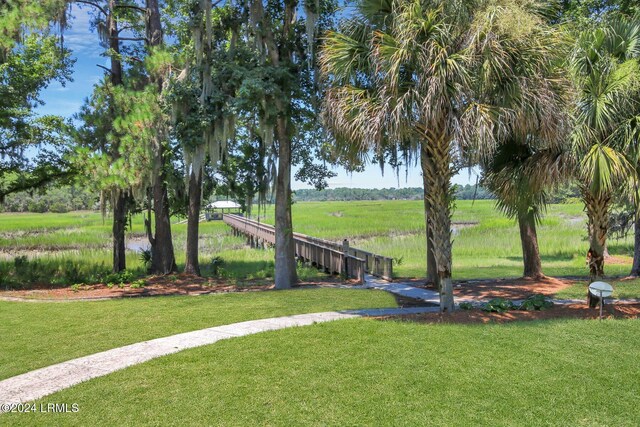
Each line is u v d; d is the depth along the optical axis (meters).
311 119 13.02
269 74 11.76
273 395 4.92
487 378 5.28
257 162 15.38
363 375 5.40
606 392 4.90
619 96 7.77
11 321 8.55
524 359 5.85
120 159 12.73
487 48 7.27
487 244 26.12
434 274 12.55
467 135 7.16
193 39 12.37
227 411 4.58
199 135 12.23
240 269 18.45
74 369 5.84
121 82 15.98
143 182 13.41
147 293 12.43
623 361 5.76
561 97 7.86
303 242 19.95
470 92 7.43
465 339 6.67
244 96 11.41
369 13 8.58
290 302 10.22
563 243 26.00
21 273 15.57
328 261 16.62
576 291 11.27
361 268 13.70
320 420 4.39
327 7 12.38
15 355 6.42
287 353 6.21
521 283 12.96
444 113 7.79
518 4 7.75
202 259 22.23
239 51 12.92
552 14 9.27
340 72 8.60
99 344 6.91
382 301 10.26
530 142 9.09
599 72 8.00
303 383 5.21
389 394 4.91
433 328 7.30
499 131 7.37
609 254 23.83
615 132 7.91
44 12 12.62
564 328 7.20
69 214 84.12
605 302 9.12
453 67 7.13
